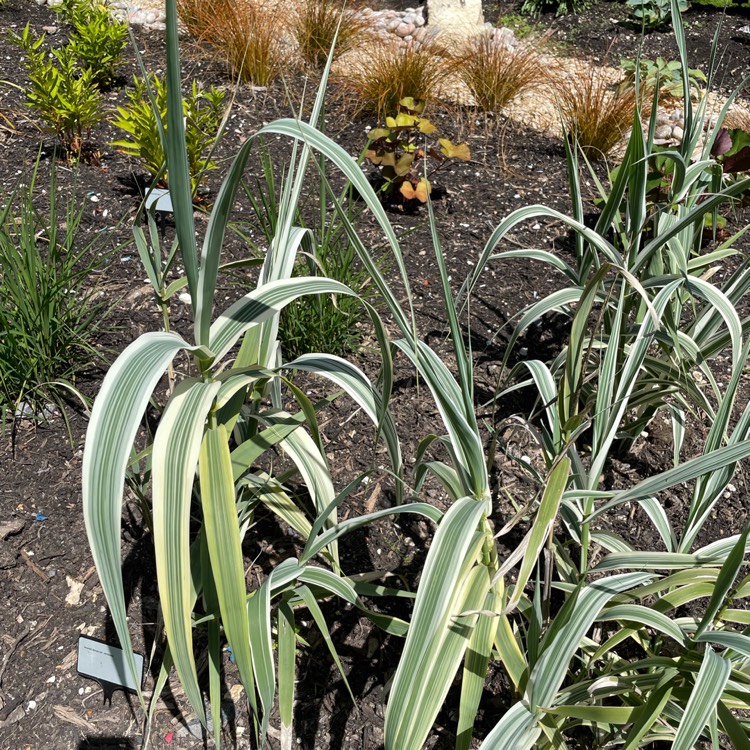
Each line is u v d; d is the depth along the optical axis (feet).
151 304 7.67
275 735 4.78
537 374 5.08
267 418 4.67
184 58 12.37
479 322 7.97
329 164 10.18
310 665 5.12
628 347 6.00
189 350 3.36
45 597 5.38
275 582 4.14
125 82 11.69
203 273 3.26
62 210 8.75
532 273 8.71
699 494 4.71
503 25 16.93
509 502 6.23
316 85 12.10
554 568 5.67
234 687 5.00
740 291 5.85
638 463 6.69
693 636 3.57
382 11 16.02
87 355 7.06
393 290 8.18
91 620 5.27
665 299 5.01
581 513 4.75
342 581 4.38
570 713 3.59
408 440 6.64
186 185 2.93
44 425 6.48
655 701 3.51
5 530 5.65
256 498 4.97
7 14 13.05
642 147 4.90
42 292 6.51
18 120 10.37
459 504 3.61
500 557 5.80
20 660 5.06
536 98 12.63
